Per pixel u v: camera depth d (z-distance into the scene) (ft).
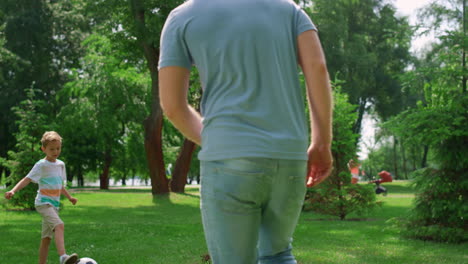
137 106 111.65
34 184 53.78
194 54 5.93
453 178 30.63
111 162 130.11
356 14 141.08
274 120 5.63
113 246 26.53
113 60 106.42
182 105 6.09
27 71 118.73
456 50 31.07
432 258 23.29
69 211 54.54
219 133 5.64
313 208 46.60
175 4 69.26
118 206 62.85
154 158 78.64
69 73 128.67
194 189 115.65
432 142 30.25
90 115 111.96
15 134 55.42
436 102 32.19
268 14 5.86
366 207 44.91
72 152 123.03
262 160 5.46
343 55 121.39
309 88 5.97
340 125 46.01
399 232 32.42
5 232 32.94
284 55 5.84
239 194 5.55
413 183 32.14
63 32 127.34
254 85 5.65
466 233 28.86
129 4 71.00
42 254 19.44
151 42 70.18
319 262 21.48
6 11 122.31
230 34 5.71
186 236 31.17
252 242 5.76
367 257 23.18
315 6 116.78
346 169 45.73
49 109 121.29
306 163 5.86
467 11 33.42
